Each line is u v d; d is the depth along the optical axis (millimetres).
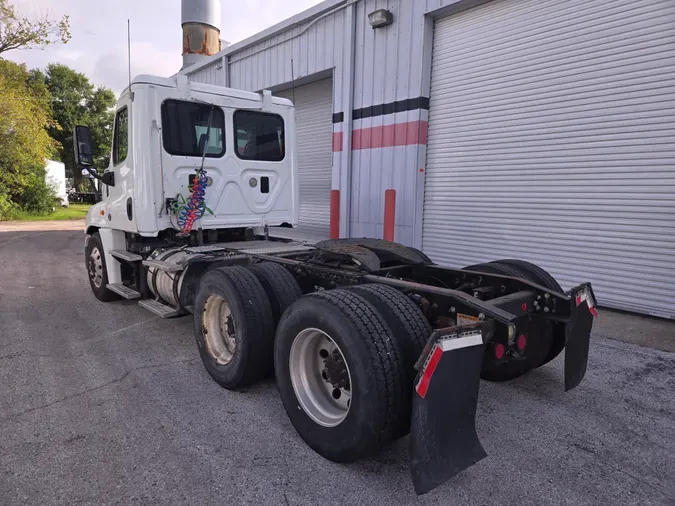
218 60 14078
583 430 3145
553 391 3768
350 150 9688
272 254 4516
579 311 3332
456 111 7984
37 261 10289
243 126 5473
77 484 2482
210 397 3576
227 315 3730
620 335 5180
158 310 4641
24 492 2410
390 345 2486
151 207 4816
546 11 6641
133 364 4223
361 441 2480
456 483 2557
